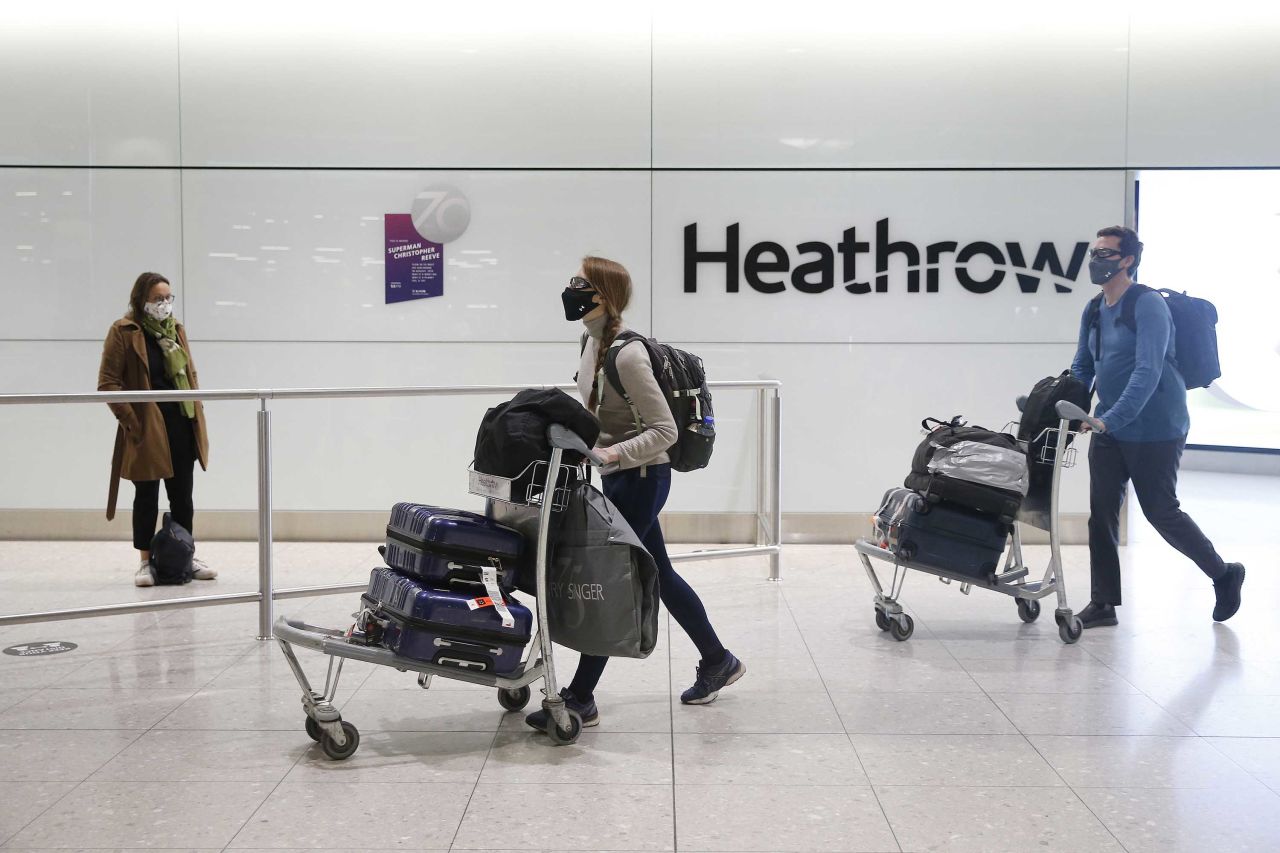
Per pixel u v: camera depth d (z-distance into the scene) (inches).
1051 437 195.8
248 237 276.8
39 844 110.0
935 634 195.3
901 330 278.4
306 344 278.7
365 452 279.9
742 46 273.7
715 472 280.1
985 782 126.9
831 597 224.5
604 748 137.8
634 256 277.4
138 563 254.2
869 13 273.0
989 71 273.6
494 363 279.6
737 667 156.3
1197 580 242.1
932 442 192.7
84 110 274.2
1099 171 275.1
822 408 280.2
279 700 156.8
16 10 272.4
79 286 277.1
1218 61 272.1
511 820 115.9
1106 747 138.4
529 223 277.3
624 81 274.5
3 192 275.6
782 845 110.3
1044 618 207.9
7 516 279.0
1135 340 195.2
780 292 277.6
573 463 134.2
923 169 275.6
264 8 273.0
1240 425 481.4
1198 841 111.3
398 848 109.1
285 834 112.3
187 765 131.6
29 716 149.9
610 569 133.0
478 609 131.8
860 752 136.6
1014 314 277.4
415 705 154.5
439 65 274.7
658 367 139.9
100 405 277.3
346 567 250.2
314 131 275.3
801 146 275.3
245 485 277.3
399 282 277.9
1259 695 159.9
